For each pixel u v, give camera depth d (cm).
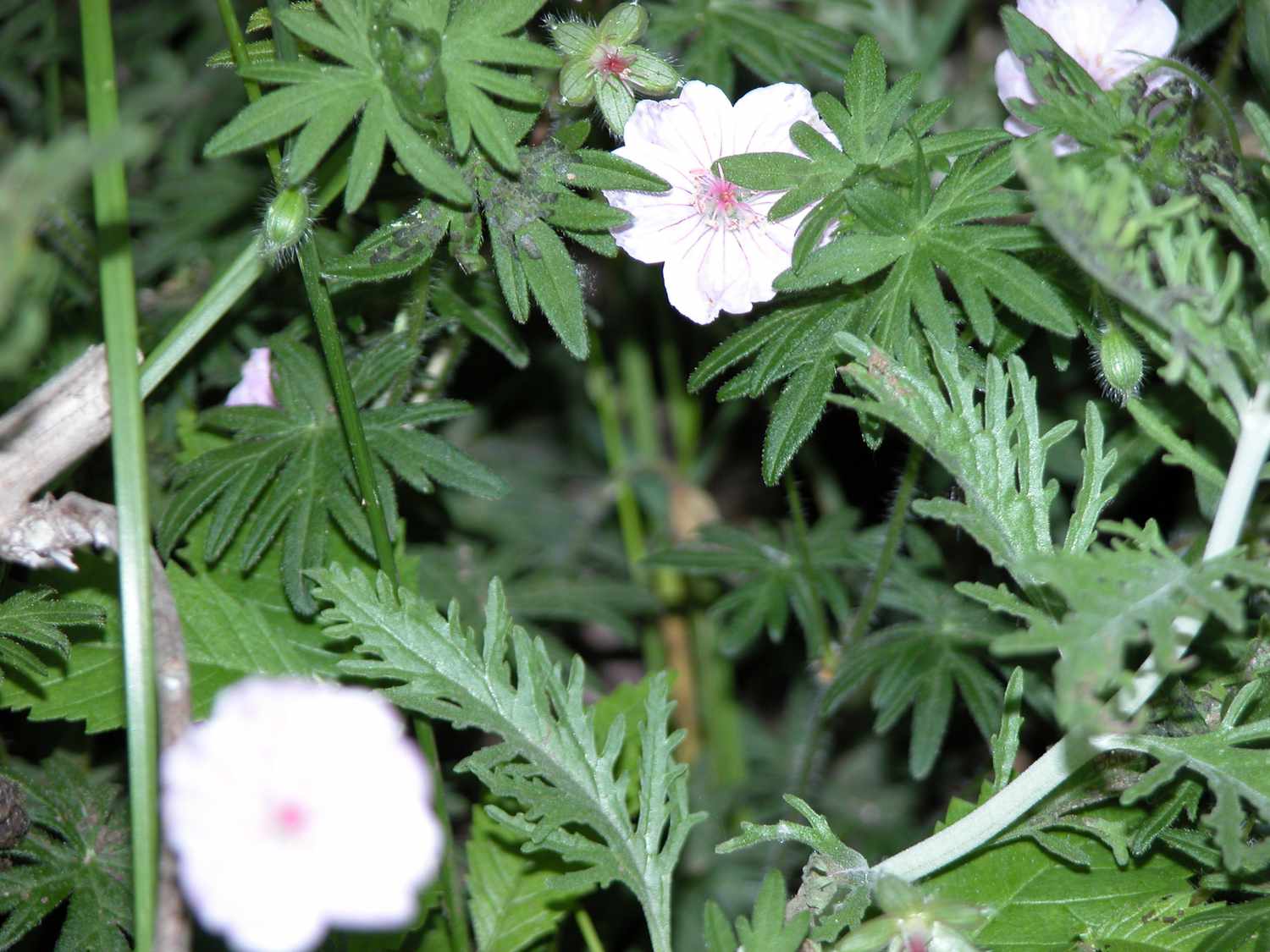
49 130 74
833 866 60
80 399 59
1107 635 56
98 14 59
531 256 62
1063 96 62
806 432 62
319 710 55
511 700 61
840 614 70
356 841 54
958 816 62
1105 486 66
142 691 58
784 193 62
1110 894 62
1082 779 61
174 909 58
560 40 62
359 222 68
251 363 67
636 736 65
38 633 62
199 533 66
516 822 60
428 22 60
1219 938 60
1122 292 57
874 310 61
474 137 61
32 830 63
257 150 73
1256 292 63
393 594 61
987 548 58
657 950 60
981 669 68
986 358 64
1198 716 61
